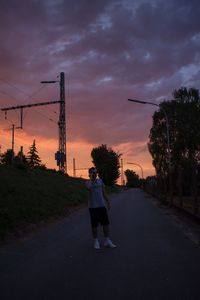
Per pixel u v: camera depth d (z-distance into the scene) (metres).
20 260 9.05
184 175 28.91
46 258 9.27
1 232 12.69
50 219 19.12
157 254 9.70
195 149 59.62
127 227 15.77
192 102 61.88
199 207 19.75
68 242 11.78
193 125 60.44
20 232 13.90
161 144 62.50
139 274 7.61
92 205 10.73
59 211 22.48
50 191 31.08
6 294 6.39
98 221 10.77
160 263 8.62
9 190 22.78
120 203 36.72
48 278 7.38
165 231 14.45
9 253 9.96
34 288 6.72
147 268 8.12
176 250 10.28
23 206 19.05
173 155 59.84
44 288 6.72
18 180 29.66
